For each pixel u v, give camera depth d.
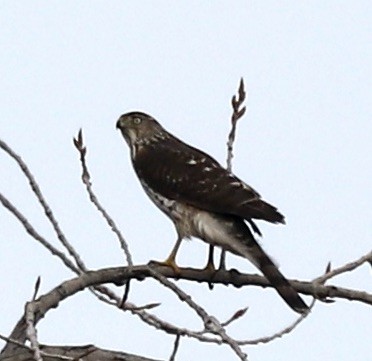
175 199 12.55
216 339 9.48
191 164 12.96
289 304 10.41
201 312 8.91
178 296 9.15
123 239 9.77
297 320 9.89
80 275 9.55
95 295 9.95
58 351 9.30
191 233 12.37
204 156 13.34
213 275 11.39
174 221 12.63
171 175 12.85
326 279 10.56
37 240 9.49
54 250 9.55
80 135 10.34
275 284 10.84
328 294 10.55
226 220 12.09
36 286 8.92
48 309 9.25
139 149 13.85
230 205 12.02
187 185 12.53
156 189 12.95
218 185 12.37
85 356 9.20
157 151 13.59
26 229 9.42
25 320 8.66
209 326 8.68
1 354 8.89
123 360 9.59
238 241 11.83
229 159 12.41
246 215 11.83
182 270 11.43
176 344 9.59
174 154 13.34
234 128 12.02
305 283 10.62
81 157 10.32
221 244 11.98
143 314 9.73
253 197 12.09
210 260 11.49
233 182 12.39
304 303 10.34
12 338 8.91
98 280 9.58
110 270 9.63
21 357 8.84
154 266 11.55
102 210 10.02
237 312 9.61
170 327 9.55
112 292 10.17
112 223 9.92
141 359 9.70
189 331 9.54
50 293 9.31
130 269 9.58
